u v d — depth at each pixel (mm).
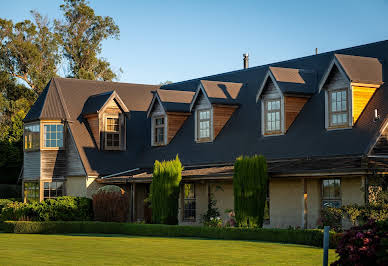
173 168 28547
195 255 18734
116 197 31422
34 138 36500
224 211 29016
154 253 19391
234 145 30141
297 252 19000
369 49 28484
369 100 25625
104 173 35062
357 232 12398
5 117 55375
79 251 20250
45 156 36094
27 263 17297
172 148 34500
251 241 22797
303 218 25062
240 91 32844
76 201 32000
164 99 35094
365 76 25469
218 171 28172
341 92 25781
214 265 16609
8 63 58219
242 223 24469
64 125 36406
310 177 24656
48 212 31266
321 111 27359
